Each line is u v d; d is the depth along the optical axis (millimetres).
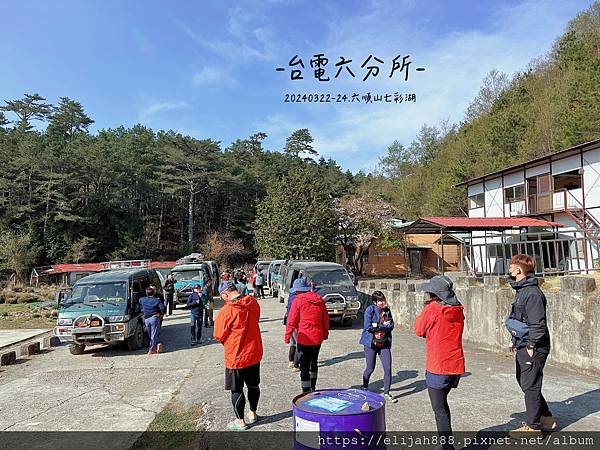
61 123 87875
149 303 12547
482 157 51750
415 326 5000
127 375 10211
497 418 5918
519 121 50375
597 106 34250
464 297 11680
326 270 16172
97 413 7656
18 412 7906
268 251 44625
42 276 50844
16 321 22422
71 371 10867
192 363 11109
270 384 8383
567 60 49625
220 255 64625
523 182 31281
